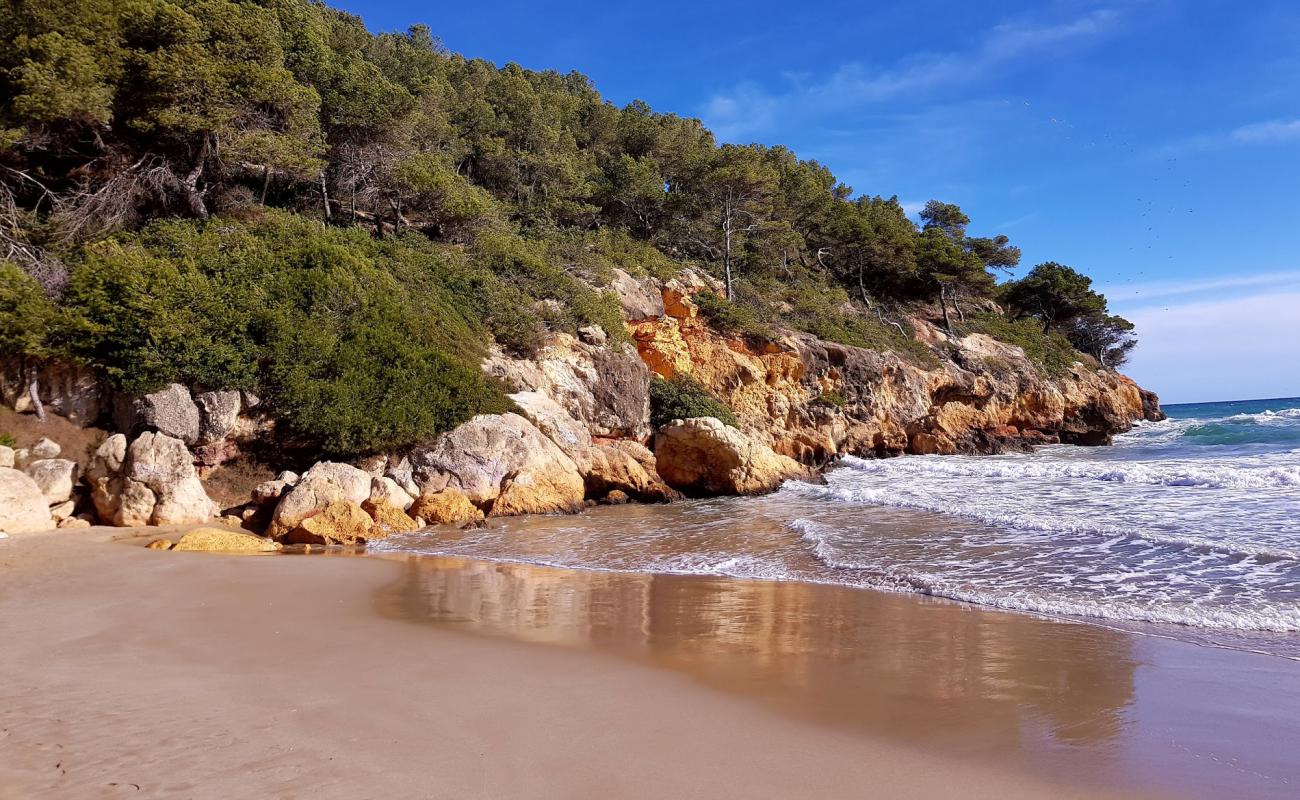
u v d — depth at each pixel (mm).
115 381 14906
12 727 4535
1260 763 4402
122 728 4559
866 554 11648
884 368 37375
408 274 22531
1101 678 5957
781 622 7824
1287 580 9039
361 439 16641
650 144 51656
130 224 19344
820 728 4930
